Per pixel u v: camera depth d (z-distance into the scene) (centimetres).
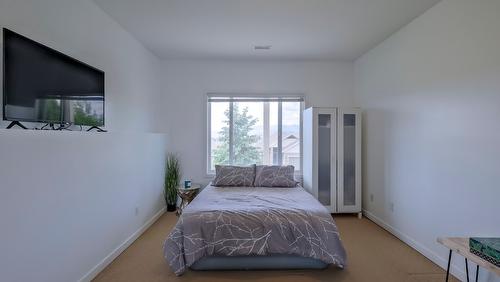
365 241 303
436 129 249
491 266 145
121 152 274
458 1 223
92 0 245
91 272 221
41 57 178
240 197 298
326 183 398
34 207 163
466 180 214
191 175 438
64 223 189
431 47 256
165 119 434
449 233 232
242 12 269
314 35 329
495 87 190
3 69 149
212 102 440
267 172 385
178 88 434
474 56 207
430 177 257
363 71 405
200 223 229
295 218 233
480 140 202
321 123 397
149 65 387
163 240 305
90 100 232
